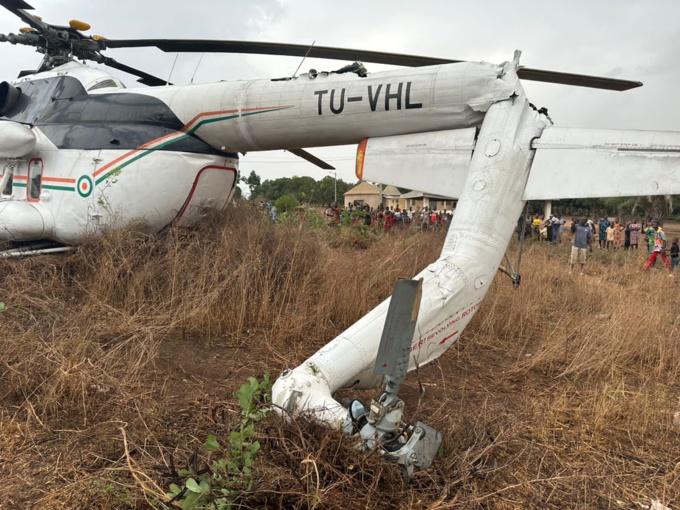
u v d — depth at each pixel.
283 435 2.78
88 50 8.21
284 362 4.73
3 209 7.03
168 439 3.30
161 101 6.83
